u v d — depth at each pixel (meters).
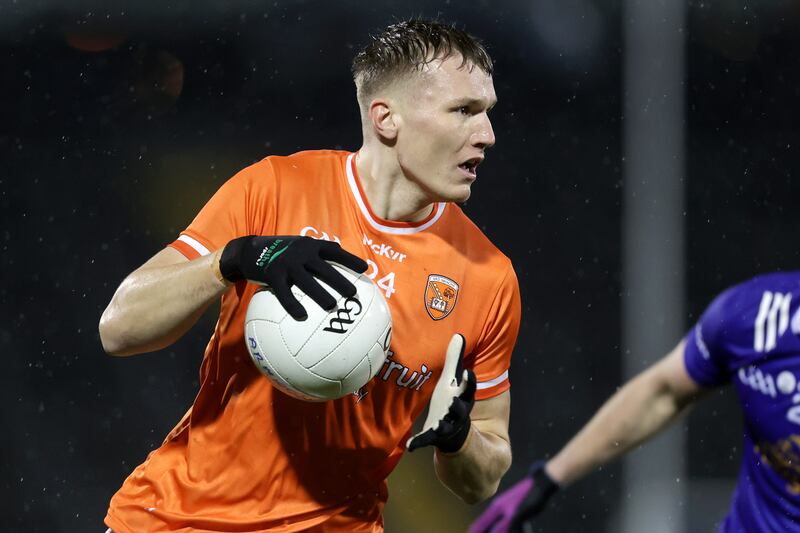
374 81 13.99
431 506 34.22
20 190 45.94
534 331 45.84
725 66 50.06
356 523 14.82
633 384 12.33
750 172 49.53
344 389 13.05
